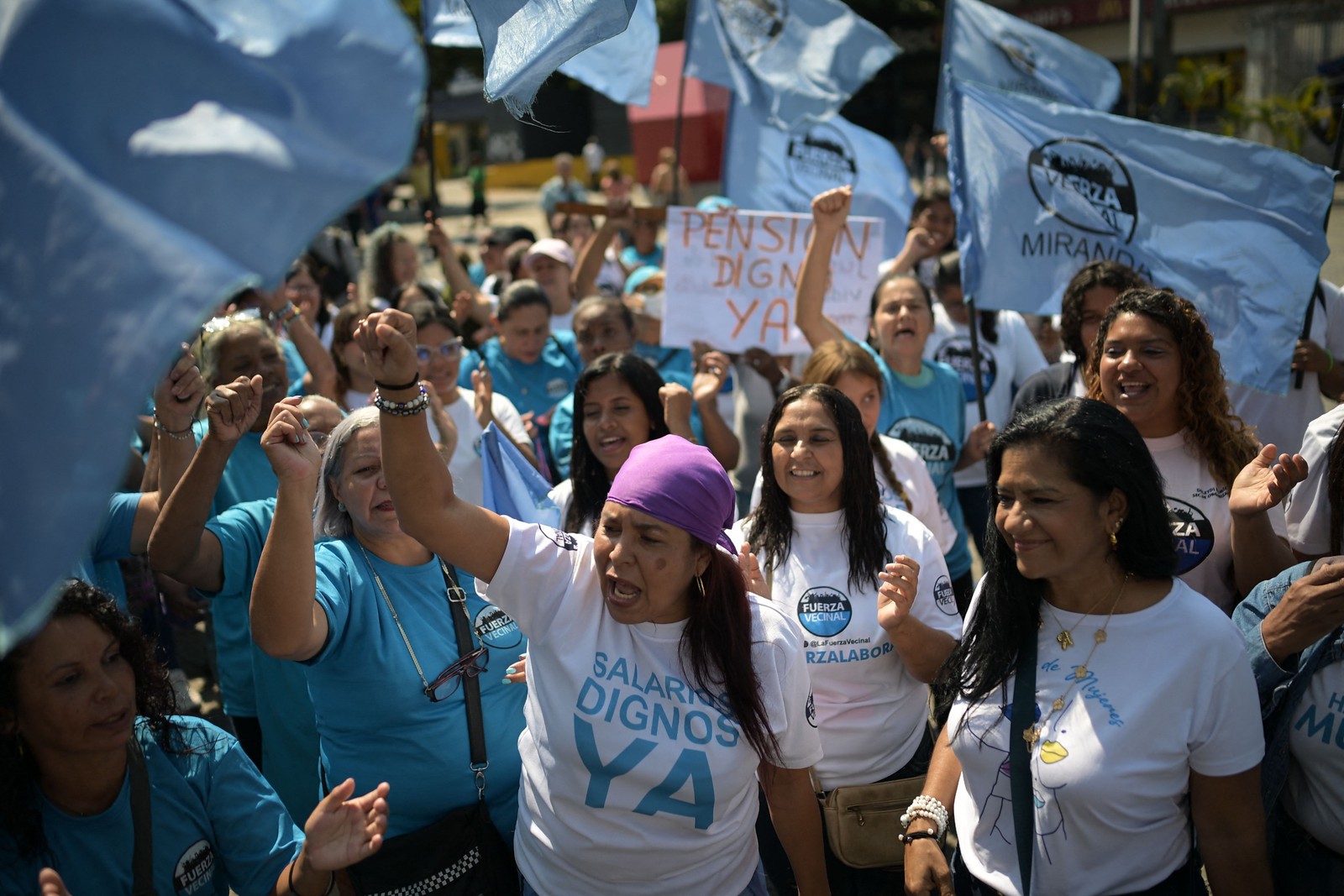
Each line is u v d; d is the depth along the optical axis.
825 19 6.43
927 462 4.50
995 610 2.33
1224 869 2.19
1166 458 3.10
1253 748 2.16
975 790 2.36
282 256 1.12
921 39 26.98
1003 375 5.41
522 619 2.23
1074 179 4.34
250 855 2.23
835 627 2.93
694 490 2.09
